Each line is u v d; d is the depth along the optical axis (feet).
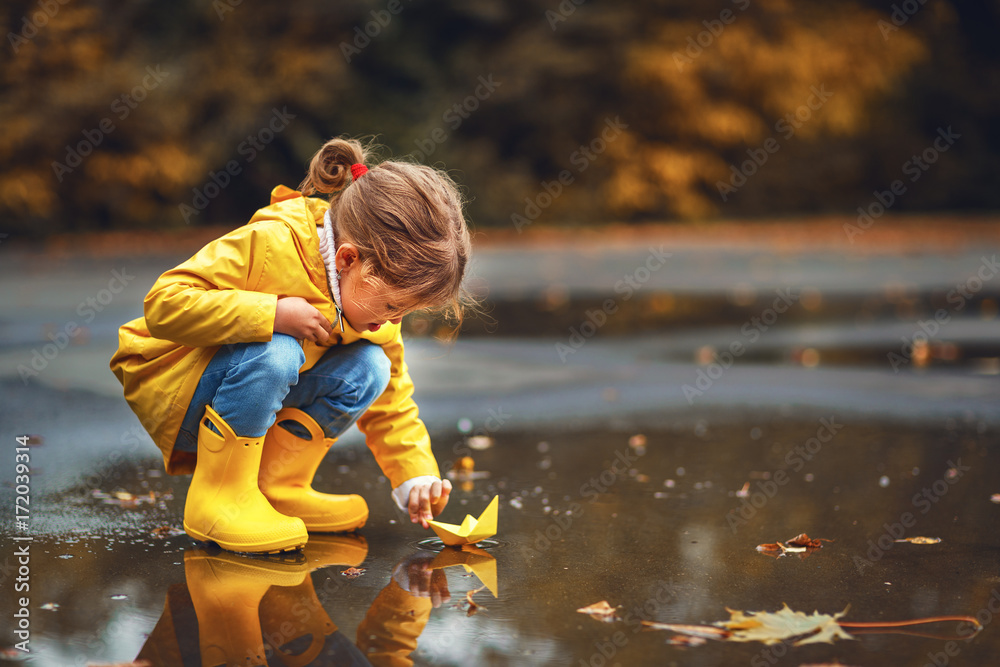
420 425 7.51
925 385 14.29
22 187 38.27
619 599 5.98
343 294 6.64
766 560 6.77
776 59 53.93
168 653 5.11
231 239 6.64
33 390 13.28
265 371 6.51
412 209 6.42
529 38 51.96
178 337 6.55
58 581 6.19
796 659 5.07
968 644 5.28
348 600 5.91
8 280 26.84
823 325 21.12
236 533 6.75
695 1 54.24
